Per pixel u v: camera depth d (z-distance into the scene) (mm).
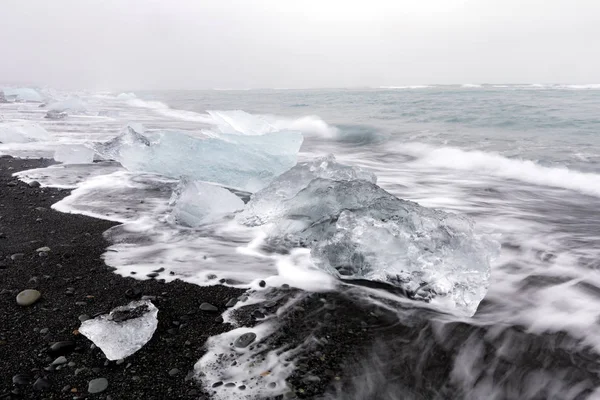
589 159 6840
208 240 3541
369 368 1909
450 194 5621
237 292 2607
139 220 3922
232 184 5570
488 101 18609
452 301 2541
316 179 3822
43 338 2004
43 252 3057
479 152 7984
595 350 2086
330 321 2305
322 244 3100
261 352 1991
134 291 2521
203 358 1928
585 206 4934
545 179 6258
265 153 5684
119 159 6277
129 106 26531
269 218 3967
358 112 18000
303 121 14609
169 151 5801
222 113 8477
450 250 2846
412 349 2066
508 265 3182
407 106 19234
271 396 1697
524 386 1842
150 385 1729
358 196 3566
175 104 27844
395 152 9312
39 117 14562
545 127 10680
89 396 1647
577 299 2621
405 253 2854
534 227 4121
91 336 1952
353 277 2842
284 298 2543
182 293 2559
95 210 4176
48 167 6164
